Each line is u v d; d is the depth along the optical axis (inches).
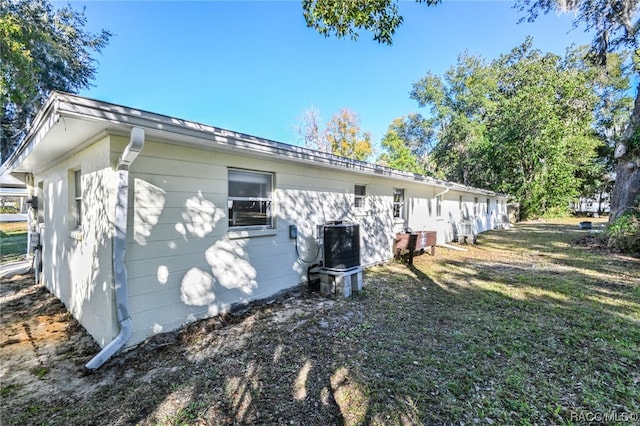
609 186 1157.1
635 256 312.3
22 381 101.6
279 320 152.4
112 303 118.0
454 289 208.5
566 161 821.2
